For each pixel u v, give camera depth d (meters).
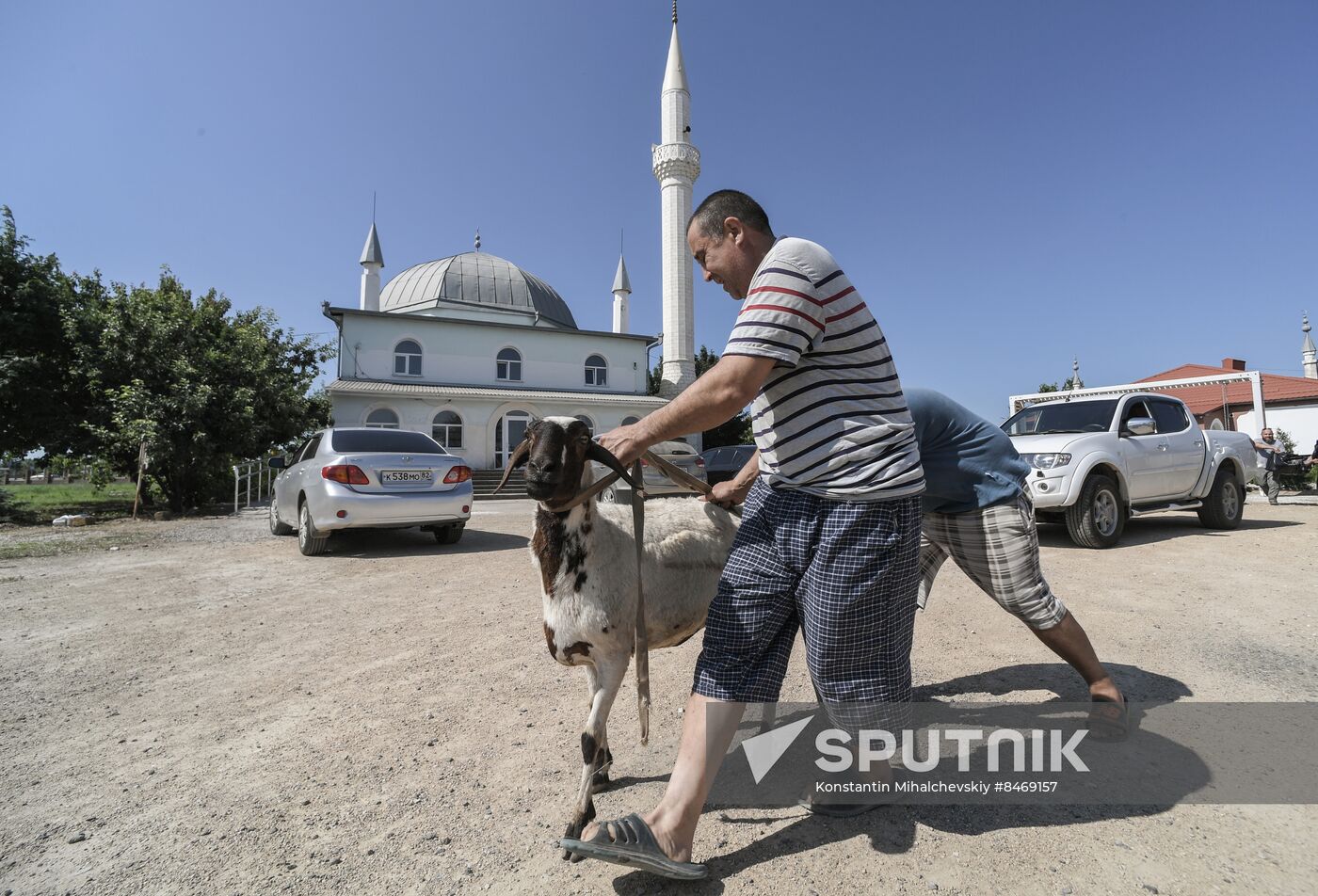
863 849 2.25
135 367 16.02
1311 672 3.82
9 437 16.77
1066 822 2.39
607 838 1.98
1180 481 8.89
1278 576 6.27
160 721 3.45
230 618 5.45
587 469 2.50
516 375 30.41
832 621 2.19
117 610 5.73
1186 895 1.99
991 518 2.98
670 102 31.38
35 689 3.91
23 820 2.52
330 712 3.54
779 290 2.09
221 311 22.45
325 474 8.16
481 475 24.73
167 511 15.17
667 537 2.84
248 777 2.84
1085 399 9.20
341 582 6.88
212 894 2.08
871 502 2.14
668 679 3.97
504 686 3.91
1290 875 2.07
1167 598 5.51
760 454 2.41
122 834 2.42
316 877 2.16
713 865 2.19
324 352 25.09
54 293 16.75
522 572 7.34
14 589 6.56
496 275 36.75
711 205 2.51
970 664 4.07
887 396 2.22
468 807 2.59
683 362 31.62
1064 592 5.74
